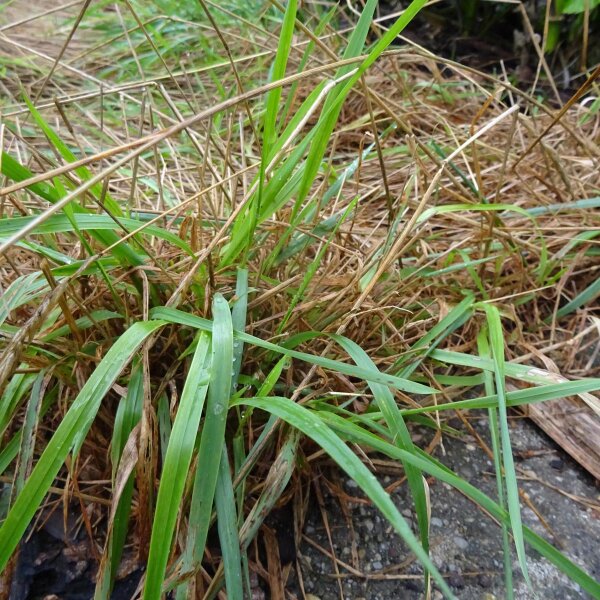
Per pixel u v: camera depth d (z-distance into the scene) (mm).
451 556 245
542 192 417
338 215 310
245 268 250
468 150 454
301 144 241
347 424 195
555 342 342
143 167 421
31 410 211
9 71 611
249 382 228
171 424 224
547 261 347
